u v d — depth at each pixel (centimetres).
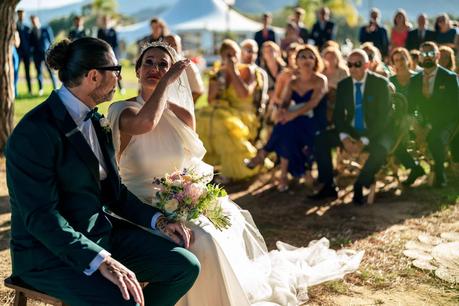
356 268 455
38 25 1420
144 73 354
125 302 267
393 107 638
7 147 273
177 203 321
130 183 359
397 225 567
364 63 635
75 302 272
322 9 1445
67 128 276
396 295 413
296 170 689
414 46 1214
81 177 280
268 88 909
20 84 1788
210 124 722
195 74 611
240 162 714
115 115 339
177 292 305
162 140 357
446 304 399
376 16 1323
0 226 555
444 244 510
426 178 738
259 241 434
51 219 266
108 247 298
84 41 285
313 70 682
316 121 685
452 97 685
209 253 334
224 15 3266
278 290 396
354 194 634
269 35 1412
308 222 580
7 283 299
